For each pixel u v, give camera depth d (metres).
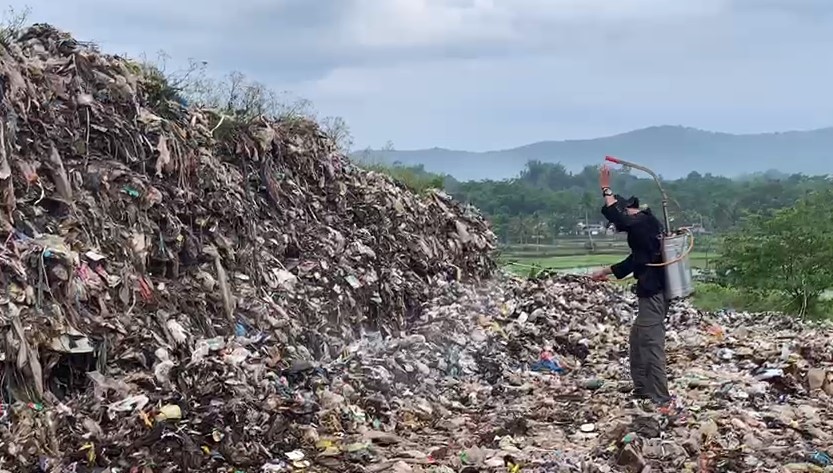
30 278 5.85
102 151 7.65
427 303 11.09
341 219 11.23
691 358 10.50
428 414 7.48
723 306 20.77
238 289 8.20
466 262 13.79
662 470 5.95
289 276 9.05
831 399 8.41
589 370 9.81
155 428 5.45
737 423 7.06
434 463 6.09
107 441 5.29
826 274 21.05
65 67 7.75
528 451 6.41
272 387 6.68
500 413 7.57
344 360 8.23
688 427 7.00
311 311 8.88
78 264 6.27
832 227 21.52
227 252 8.38
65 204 6.70
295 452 6.01
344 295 9.59
